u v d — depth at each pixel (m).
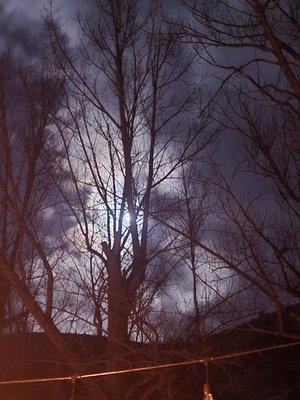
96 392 10.53
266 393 13.37
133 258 12.06
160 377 11.18
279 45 8.41
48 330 10.27
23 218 12.10
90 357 11.10
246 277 8.94
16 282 10.23
